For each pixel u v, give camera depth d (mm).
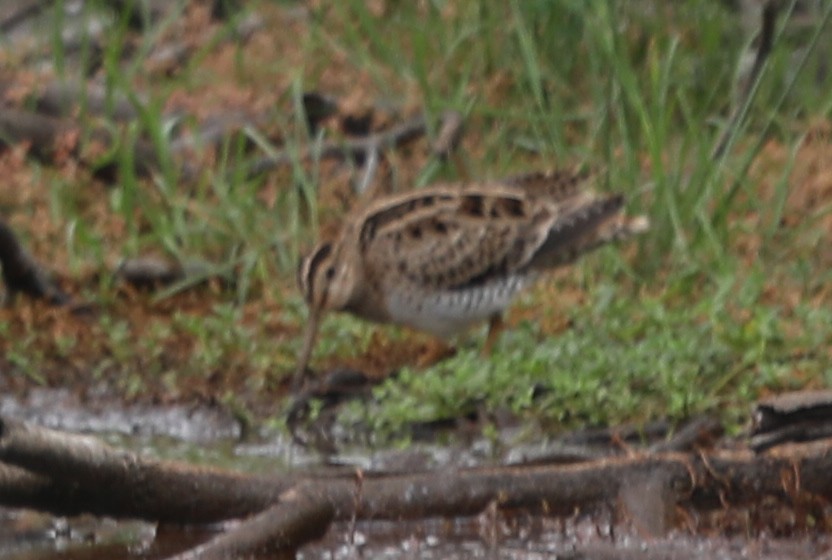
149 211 14406
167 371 12805
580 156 15273
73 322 13570
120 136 15078
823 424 10109
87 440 9578
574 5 14797
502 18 16438
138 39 17578
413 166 15594
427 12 17328
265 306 13648
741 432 11133
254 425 12133
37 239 14547
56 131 15695
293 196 14438
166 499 9875
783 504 10172
